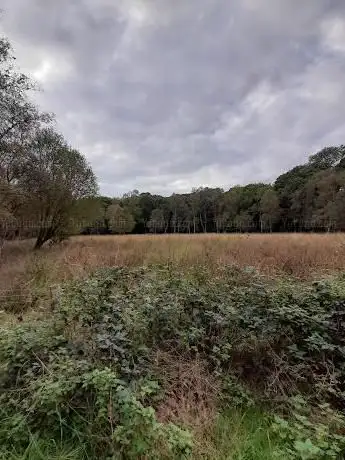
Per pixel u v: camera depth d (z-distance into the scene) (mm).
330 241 9203
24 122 13227
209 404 2631
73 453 2113
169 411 2469
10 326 3549
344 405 2658
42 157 14586
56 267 7289
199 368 2887
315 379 2775
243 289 3969
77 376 2402
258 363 3027
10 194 11789
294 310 3188
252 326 3145
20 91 12789
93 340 2871
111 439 2055
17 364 2725
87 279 4590
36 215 14727
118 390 2174
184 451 2021
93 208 17469
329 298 3510
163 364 2965
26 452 2105
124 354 2803
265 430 2387
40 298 5230
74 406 2355
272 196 40812
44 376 2502
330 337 3041
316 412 2555
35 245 14969
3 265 8797
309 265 6582
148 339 3180
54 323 3283
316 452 2008
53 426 2299
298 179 44156
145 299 3553
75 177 16234
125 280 4492
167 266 5820
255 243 9516
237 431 2387
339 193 33938
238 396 2754
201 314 3488
